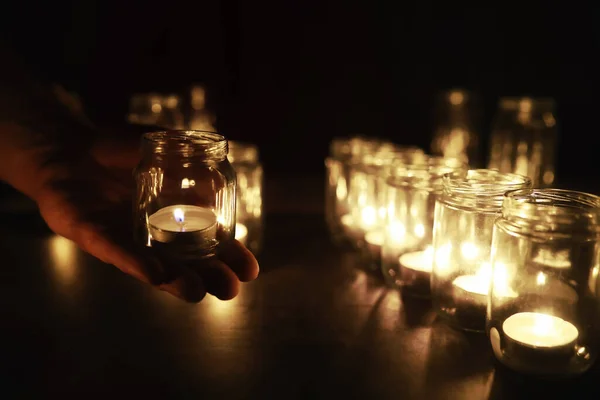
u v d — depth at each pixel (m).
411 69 1.05
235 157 0.59
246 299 0.51
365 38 1.04
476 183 0.45
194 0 1.00
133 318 0.48
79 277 0.55
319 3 1.02
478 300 0.45
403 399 0.39
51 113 0.56
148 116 0.71
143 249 0.44
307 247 0.62
